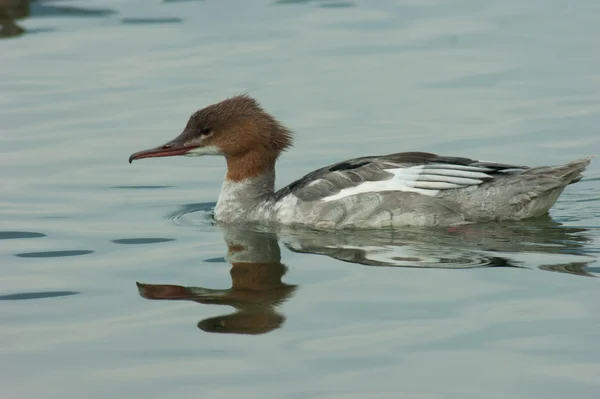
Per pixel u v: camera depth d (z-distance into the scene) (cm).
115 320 1132
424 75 2198
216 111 1562
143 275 1277
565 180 1420
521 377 963
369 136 1877
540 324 1068
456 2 2770
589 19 2558
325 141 1861
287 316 1123
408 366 991
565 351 1008
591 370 970
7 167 1778
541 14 2625
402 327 1077
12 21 2706
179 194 1672
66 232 1466
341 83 2162
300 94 2100
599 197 1574
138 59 2366
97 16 2733
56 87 2198
